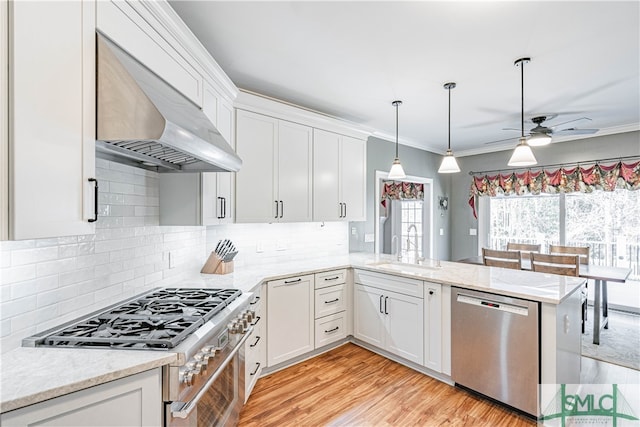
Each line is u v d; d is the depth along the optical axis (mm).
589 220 4656
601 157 4406
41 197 992
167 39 1660
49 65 1021
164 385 1184
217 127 2334
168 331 1338
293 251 3574
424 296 2621
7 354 1169
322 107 3498
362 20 1933
